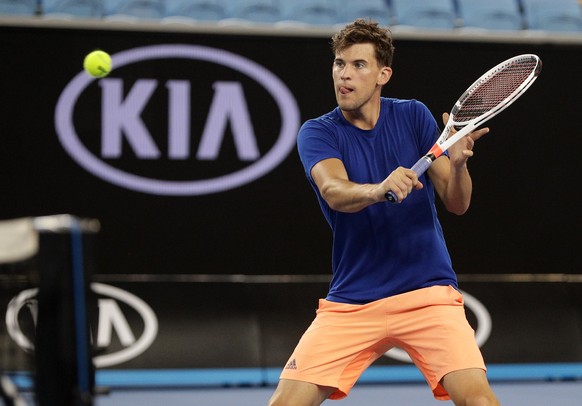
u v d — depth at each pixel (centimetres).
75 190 2503
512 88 1397
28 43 2505
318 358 1305
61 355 866
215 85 2559
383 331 1308
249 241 2561
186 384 2439
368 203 1177
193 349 2469
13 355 1088
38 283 871
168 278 2523
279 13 3072
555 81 2669
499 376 2534
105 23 2536
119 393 2341
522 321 2591
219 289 2534
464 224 2623
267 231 2567
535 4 3231
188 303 2511
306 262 2581
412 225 1331
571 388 2444
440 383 1282
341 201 1213
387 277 1321
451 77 2619
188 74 2552
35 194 2491
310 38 2591
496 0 3231
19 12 2898
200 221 2544
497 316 2586
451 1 3209
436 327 1275
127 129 2525
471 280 2614
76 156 2508
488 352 2548
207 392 2362
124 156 2520
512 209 2645
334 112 1402
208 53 2559
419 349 1293
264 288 2553
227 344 2488
